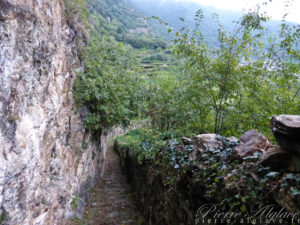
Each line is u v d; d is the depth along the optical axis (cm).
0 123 156
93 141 500
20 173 185
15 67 172
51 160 268
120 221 388
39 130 221
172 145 299
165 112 402
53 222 282
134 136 999
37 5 206
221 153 192
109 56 480
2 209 165
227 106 287
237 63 257
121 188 582
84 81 356
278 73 256
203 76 286
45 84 233
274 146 163
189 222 208
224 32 264
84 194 434
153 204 334
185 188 225
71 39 331
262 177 141
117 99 407
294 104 235
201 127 333
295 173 127
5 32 158
